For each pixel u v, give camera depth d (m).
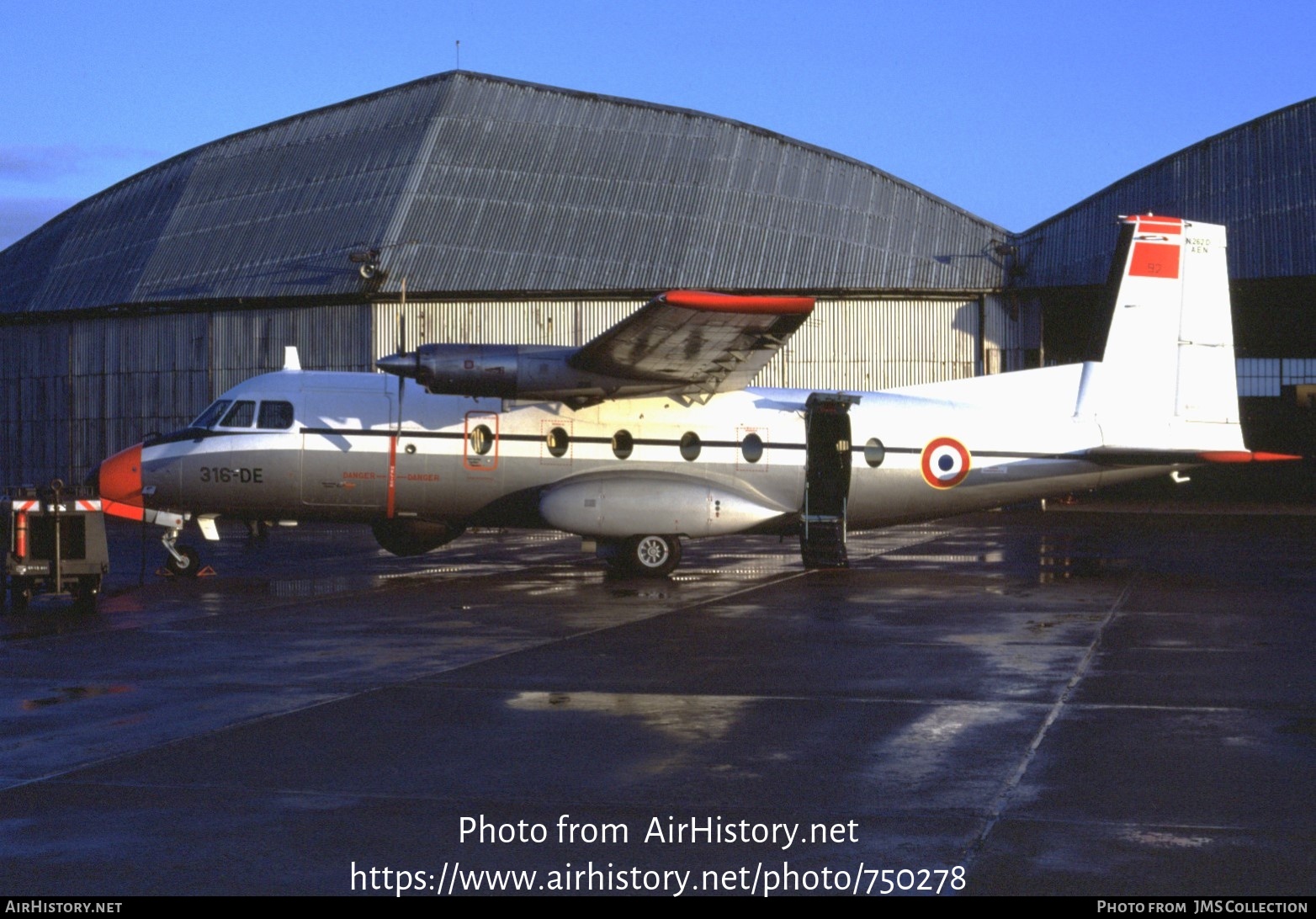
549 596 16.89
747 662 11.45
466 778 7.42
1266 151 41.06
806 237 42.78
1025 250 42.56
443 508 19.70
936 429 20.56
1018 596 16.80
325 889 5.70
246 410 19.45
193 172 49.41
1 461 45.38
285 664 11.38
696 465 19.88
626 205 43.34
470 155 44.38
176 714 9.21
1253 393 51.62
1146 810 6.73
